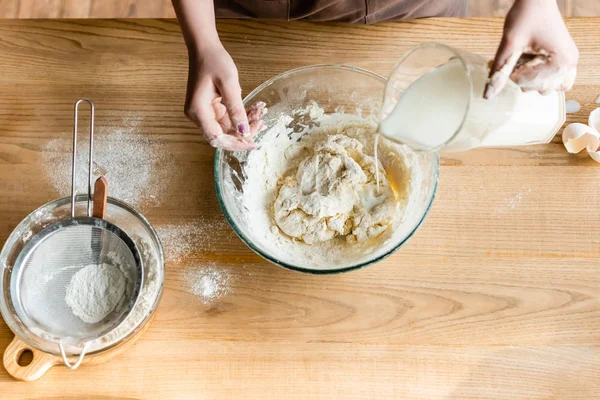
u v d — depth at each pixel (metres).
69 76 1.13
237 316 1.01
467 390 0.96
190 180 1.08
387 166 1.06
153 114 1.11
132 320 0.97
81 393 0.98
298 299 1.01
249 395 0.97
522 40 0.79
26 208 1.08
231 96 0.89
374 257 0.91
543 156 1.07
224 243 1.04
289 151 1.10
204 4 0.95
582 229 1.03
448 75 0.82
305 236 1.02
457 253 1.03
